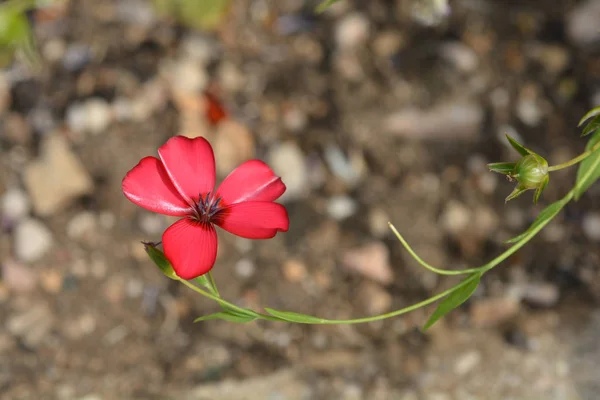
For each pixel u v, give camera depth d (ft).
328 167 2.20
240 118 2.26
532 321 2.01
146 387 1.95
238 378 1.96
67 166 2.11
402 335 2.01
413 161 2.22
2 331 2.00
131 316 2.02
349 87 2.34
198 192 1.56
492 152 2.24
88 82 2.27
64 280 2.04
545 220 1.58
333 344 2.00
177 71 2.30
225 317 1.56
